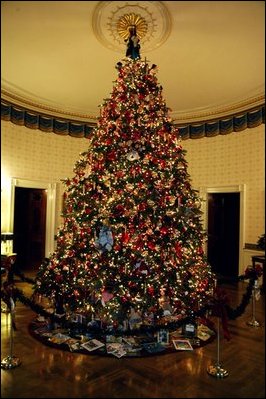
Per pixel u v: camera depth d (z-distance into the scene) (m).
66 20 4.05
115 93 4.09
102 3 3.74
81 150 7.66
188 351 3.19
